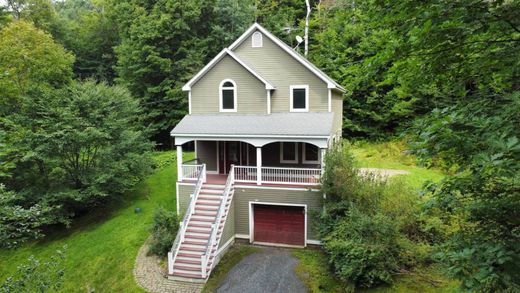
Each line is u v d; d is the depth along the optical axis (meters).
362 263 11.24
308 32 34.41
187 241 14.61
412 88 5.73
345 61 29.89
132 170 20.70
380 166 22.53
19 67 23.30
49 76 26.25
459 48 4.78
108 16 37.31
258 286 12.49
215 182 17.64
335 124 20.67
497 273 4.11
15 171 17.83
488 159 3.71
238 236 16.70
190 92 19.25
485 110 4.71
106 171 19.25
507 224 4.69
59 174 18.70
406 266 11.62
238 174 17.50
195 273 13.41
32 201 17.84
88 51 41.31
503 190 4.88
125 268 14.66
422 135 4.69
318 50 32.62
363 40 28.78
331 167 14.30
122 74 33.47
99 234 17.73
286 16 35.44
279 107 18.83
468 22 4.32
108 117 19.53
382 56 5.00
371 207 13.10
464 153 4.62
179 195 17.36
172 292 12.72
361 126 30.38
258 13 34.53
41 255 16.86
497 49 4.72
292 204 15.83
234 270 13.77
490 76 5.05
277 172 18.81
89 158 20.17
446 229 10.99
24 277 8.41
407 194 12.92
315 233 15.49
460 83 5.30
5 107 18.88
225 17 32.88
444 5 4.30
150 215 18.89
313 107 18.50
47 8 38.56
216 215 15.54
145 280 13.66
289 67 18.59
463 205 4.93
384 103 28.80
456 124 4.58
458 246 4.71
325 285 12.11
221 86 18.78
